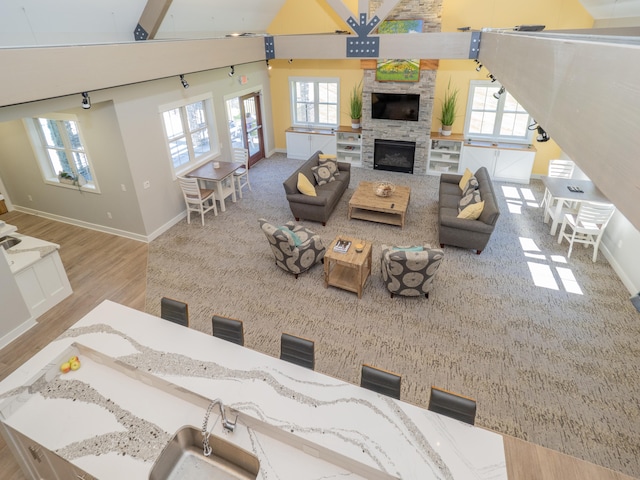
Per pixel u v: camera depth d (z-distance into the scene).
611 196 1.31
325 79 9.63
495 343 4.63
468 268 6.00
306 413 2.88
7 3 4.13
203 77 7.62
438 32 7.43
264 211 7.87
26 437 2.87
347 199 8.21
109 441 2.80
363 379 3.20
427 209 7.78
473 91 8.62
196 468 2.91
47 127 6.75
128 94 6.00
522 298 5.35
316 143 10.07
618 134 1.27
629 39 1.74
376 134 9.31
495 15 7.81
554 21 7.51
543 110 2.35
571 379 4.16
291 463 2.69
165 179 7.08
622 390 4.02
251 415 2.85
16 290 4.80
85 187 6.88
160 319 3.78
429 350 4.56
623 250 5.69
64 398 3.13
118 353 3.37
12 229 5.24
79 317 5.20
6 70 3.83
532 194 8.25
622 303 5.22
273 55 8.33
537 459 2.88
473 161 8.82
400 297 5.41
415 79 8.43
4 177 7.68
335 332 4.84
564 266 6.00
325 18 8.88
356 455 2.59
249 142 9.92
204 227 7.33
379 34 7.62
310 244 5.63
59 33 5.02
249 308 5.25
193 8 6.42
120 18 5.57
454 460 2.58
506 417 3.79
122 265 6.25
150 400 3.12
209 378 3.15
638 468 3.35
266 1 8.09
